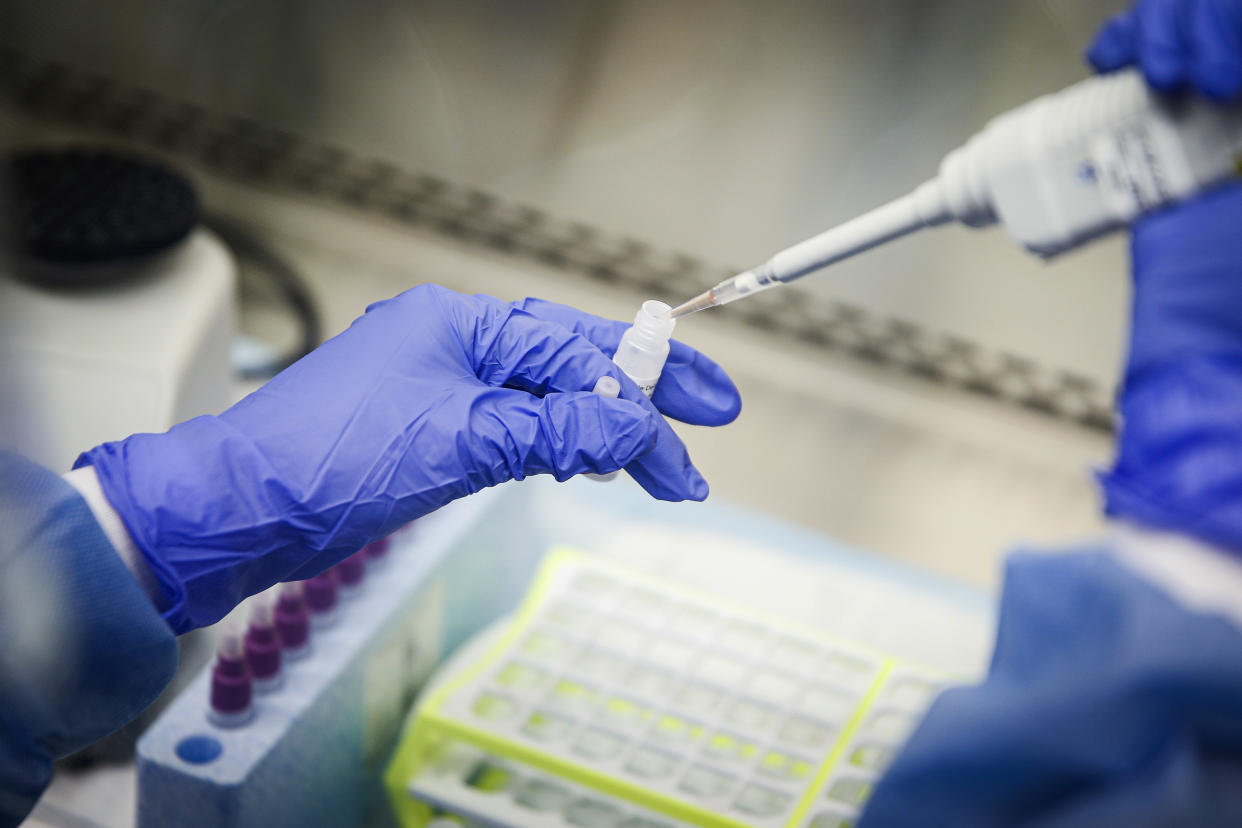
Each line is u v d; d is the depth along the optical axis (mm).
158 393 1037
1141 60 754
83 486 803
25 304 1054
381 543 999
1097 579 676
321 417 835
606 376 872
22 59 1799
